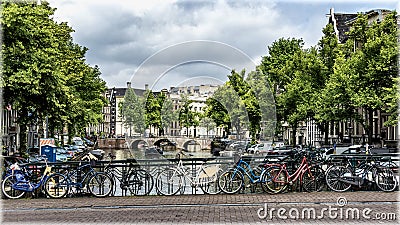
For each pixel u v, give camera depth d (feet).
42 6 109.91
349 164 62.95
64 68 128.16
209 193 60.90
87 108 160.25
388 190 60.90
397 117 114.11
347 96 127.65
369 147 115.24
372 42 122.11
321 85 145.07
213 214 46.73
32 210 50.29
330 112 132.16
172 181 61.21
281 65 168.45
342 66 128.57
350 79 124.26
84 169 60.80
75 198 58.95
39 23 96.12
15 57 92.22
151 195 60.64
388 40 121.60
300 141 243.60
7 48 89.97
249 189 61.00
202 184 61.26
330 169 61.57
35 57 91.61
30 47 92.68
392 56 118.32
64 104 100.48
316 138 214.28
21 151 100.63
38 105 96.53
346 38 204.54
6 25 88.69
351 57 133.39
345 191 61.16
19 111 98.43
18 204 54.54
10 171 60.18
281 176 61.00
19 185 59.06
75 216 46.42
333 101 129.18
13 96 92.68
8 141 159.33
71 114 116.06
